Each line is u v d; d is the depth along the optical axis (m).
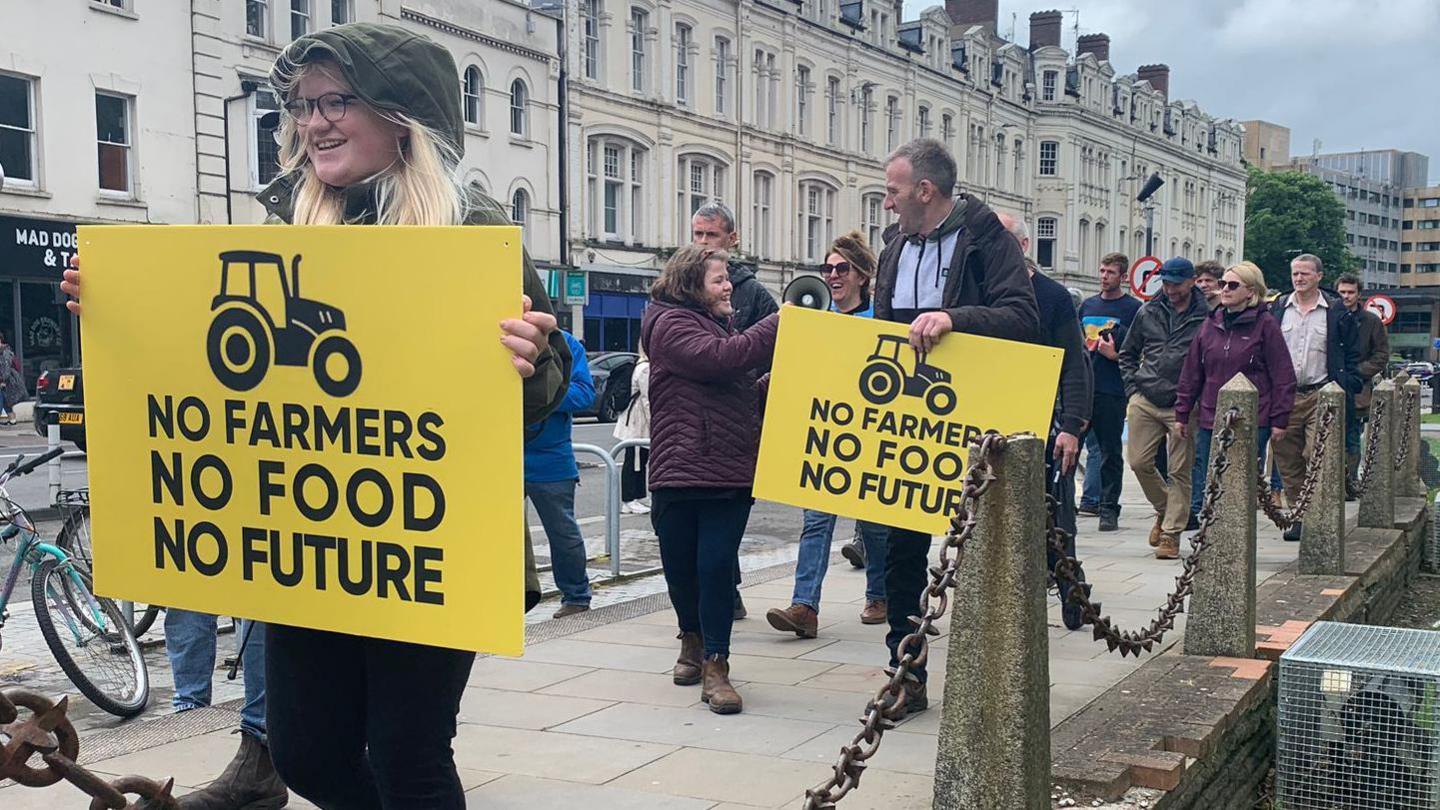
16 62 20.00
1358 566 6.89
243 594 2.21
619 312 32.00
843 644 5.52
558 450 6.06
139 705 4.56
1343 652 4.47
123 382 2.27
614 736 4.07
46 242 20.58
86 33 20.94
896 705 2.42
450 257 2.04
